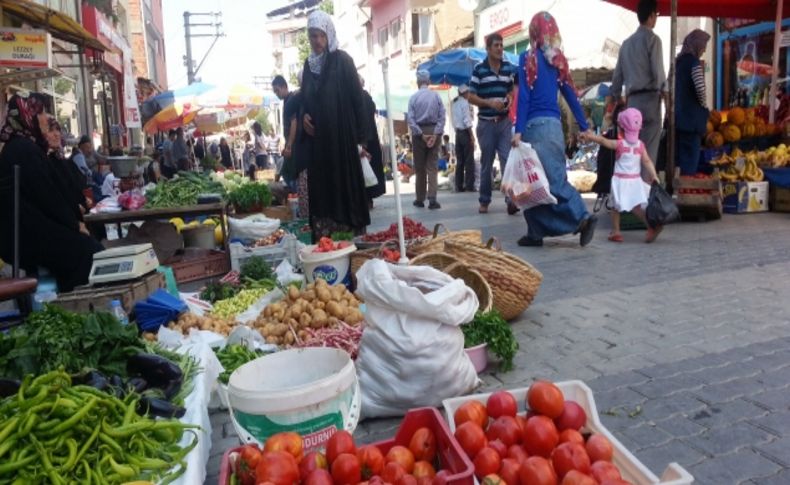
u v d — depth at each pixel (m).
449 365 3.64
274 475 2.22
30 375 2.60
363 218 7.36
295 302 4.93
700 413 3.53
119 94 26.55
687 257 6.99
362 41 41.09
